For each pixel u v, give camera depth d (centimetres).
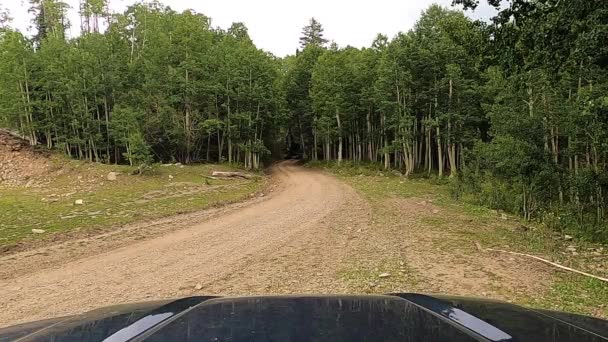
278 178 3725
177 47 4659
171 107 4259
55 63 4072
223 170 3672
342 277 712
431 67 3906
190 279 724
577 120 1702
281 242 1050
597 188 1683
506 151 1927
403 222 1384
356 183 3172
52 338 119
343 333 110
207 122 4206
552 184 1812
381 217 1500
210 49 4734
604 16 756
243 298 154
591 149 1991
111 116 4019
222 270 781
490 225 1345
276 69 5747
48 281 725
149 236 1159
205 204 1912
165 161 4438
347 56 5244
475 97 3675
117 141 3975
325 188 2761
